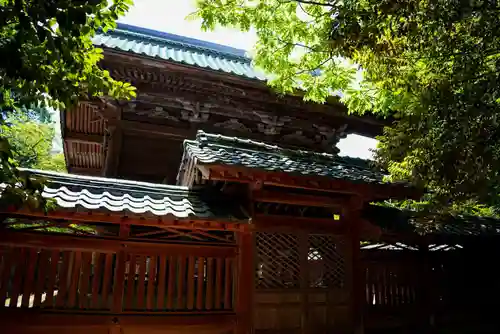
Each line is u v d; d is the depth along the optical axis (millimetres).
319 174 5984
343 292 6703
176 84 9898
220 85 10000
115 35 12281
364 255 7156
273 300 6176
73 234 5312
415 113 5477
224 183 6309
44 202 3498
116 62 9062
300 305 6344
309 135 11930
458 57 4789
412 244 7668
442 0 4164
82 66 3787
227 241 6074
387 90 6551
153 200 5680
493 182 5016
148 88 9844
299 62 7496
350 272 6789
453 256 8062
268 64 7477
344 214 7008
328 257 6801
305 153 7148
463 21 4539
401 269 7434
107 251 5426
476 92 4395
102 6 3602
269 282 6234
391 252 7434
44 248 5160
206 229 5805
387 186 6422
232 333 5789
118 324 5223
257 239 6328
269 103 10781
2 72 3488
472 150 4523
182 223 5543
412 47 4941
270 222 6344
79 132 12602
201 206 5785
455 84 4730
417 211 6848
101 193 5555
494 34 4297
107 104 9523
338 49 5152
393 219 7328
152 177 10391
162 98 10117
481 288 8148
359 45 4898
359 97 7746
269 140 11312
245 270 5953
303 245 6602
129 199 5520
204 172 5539
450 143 4699
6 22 3033
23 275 5066
